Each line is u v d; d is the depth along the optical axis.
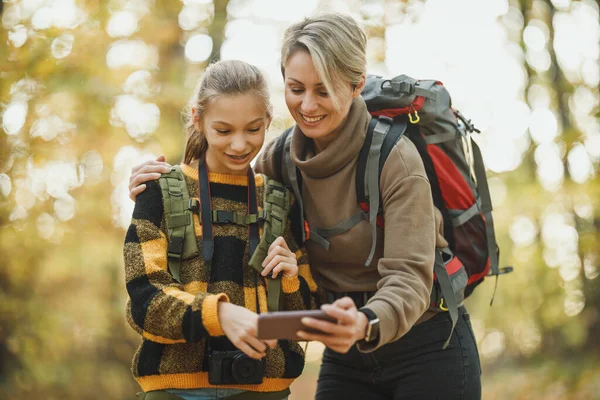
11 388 6.17
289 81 2.12
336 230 2.25
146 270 1.96
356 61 2.11
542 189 7.67
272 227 2.17
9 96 5.61
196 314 1.84
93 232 6.73
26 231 6.12
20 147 5.85
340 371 2.44
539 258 8.04
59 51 5.72
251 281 2.12
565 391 7.36
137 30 6.27
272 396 2.09
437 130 2.37
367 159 2.19
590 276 7.80
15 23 5.65
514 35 8.63
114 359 7.67
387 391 2.38
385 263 2.06
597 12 7.92
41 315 6.43
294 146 2.31
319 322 1.63
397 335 1.89
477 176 2.52
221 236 2.12
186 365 1.99
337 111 2.10
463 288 2.29
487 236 2.50
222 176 2.19
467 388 2.30
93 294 7.22
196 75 6.56
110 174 6.51
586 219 7.67
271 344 1.81
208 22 6.72
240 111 2.05
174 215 2.06
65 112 5.93
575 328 7.74
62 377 6.69
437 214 2.29
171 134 6.36
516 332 9.76
